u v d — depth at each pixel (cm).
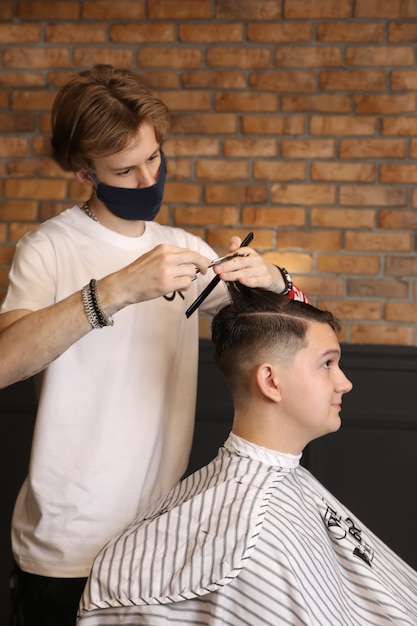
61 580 149
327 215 277
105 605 122
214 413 275
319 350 133
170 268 129
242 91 277
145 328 152
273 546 119
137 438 150
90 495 148
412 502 272
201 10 275
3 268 288
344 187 276
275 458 133
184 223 282
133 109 140
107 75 146
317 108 275
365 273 277
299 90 275
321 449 275
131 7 278
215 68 277
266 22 274
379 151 274
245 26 275
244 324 135
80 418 149
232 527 121
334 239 277
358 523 151
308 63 274
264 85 276
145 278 129
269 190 278
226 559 118
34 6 281
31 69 283
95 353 149
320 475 275
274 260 279
